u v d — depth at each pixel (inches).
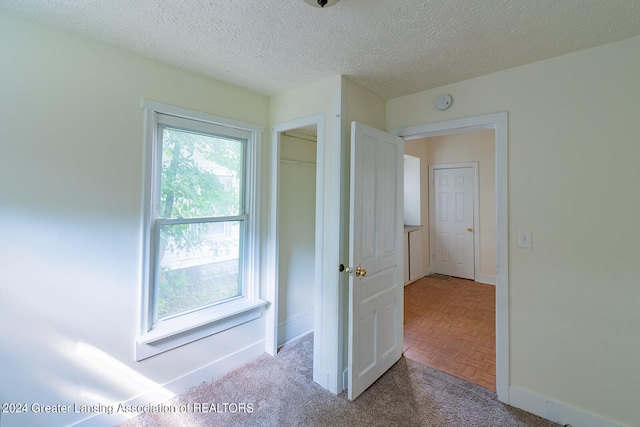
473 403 77.2
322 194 86.2
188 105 81.0
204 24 58.9
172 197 81.0
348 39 63.6
